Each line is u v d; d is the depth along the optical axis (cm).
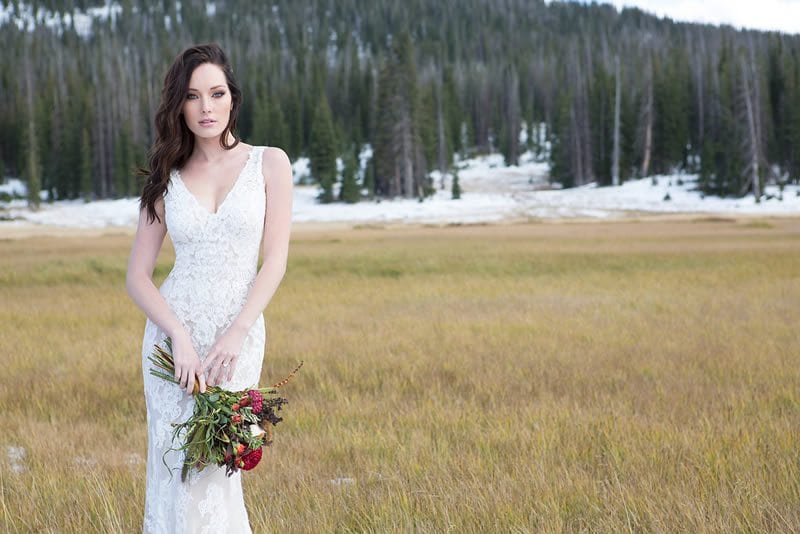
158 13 19850
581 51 15450
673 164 9669
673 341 1045
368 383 795
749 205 7862
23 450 588
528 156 12812
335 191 9269
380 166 9088
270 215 319
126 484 480
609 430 580
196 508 297
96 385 797
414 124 9069
